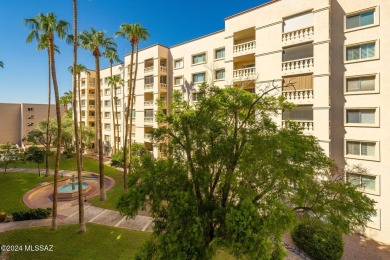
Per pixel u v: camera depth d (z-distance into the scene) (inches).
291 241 663.8
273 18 857.5
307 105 780.0
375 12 679.1
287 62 816.9
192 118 404.8
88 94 2409.0
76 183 1245.1
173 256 318.7
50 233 677.9
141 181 373.1
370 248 643.5
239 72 973.2
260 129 410.0
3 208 885.2
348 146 733.3
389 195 655.8
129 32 1117.1
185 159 411.8
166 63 1505.9
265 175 365.7
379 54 671.8
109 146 2217.0
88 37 976.9
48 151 1413.6
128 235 672.4
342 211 397.4
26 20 880.9
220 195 409.7
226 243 339.3
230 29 1000.2
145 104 1576.0
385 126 660.7
